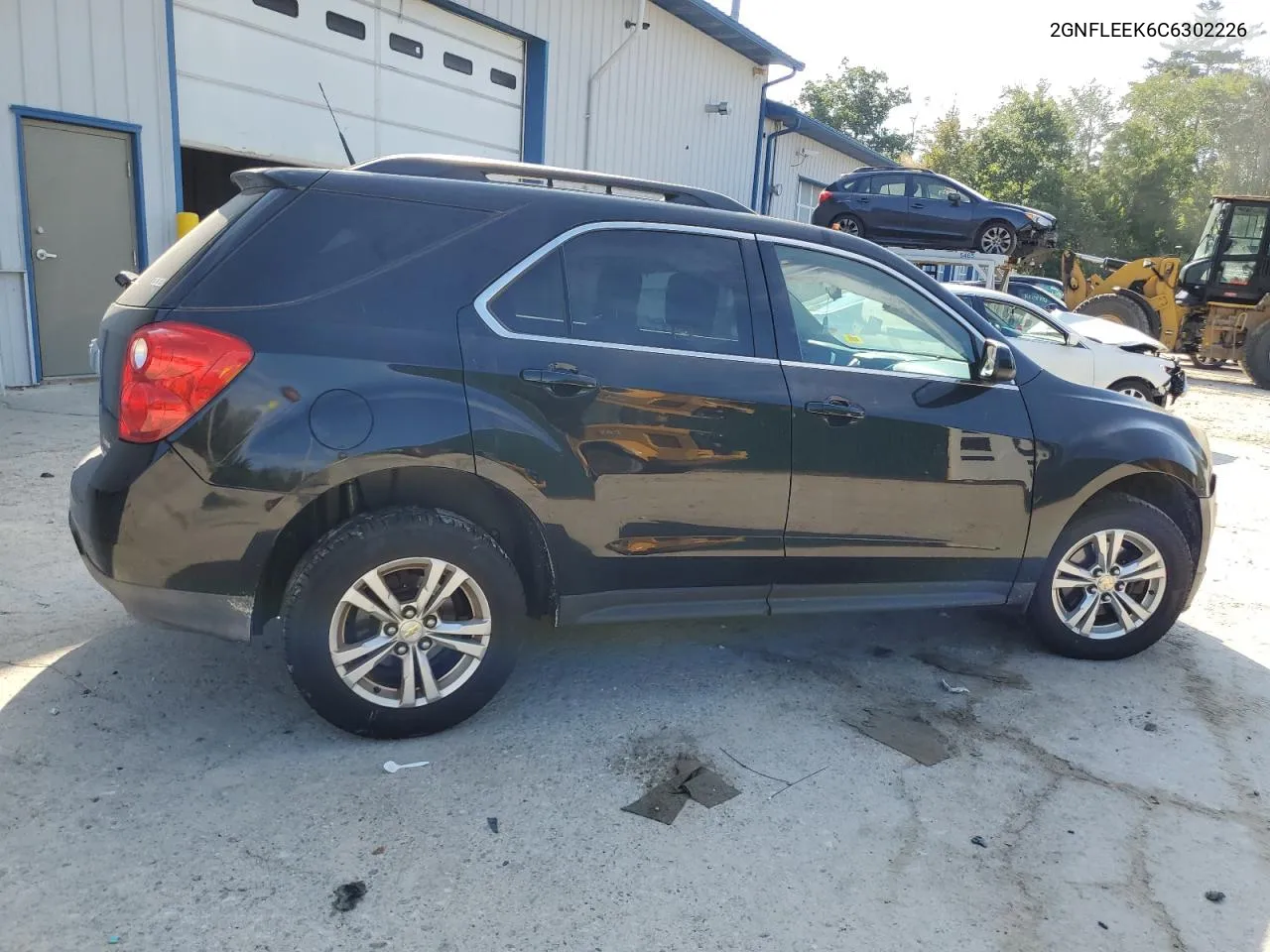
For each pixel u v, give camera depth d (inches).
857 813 119.0
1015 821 119.5
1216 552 256.2
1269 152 2145.7
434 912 96.3
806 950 94.3
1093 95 2421.3
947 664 167.9
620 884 102.7
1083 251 1909.4
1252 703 158.7
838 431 143.1
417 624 124.7
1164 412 175.2
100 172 369.1
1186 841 117.1
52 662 144.8
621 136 652.1
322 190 122.9
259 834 107.0
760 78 815.1
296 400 115.0
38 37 341.7
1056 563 164.9
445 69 514.0
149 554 114.7
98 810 109.4
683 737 135.6
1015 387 157.8
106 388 121.7
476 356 123.6
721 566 141.7
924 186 601.6
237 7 405.4
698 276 139.8
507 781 121.1
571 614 136.7
